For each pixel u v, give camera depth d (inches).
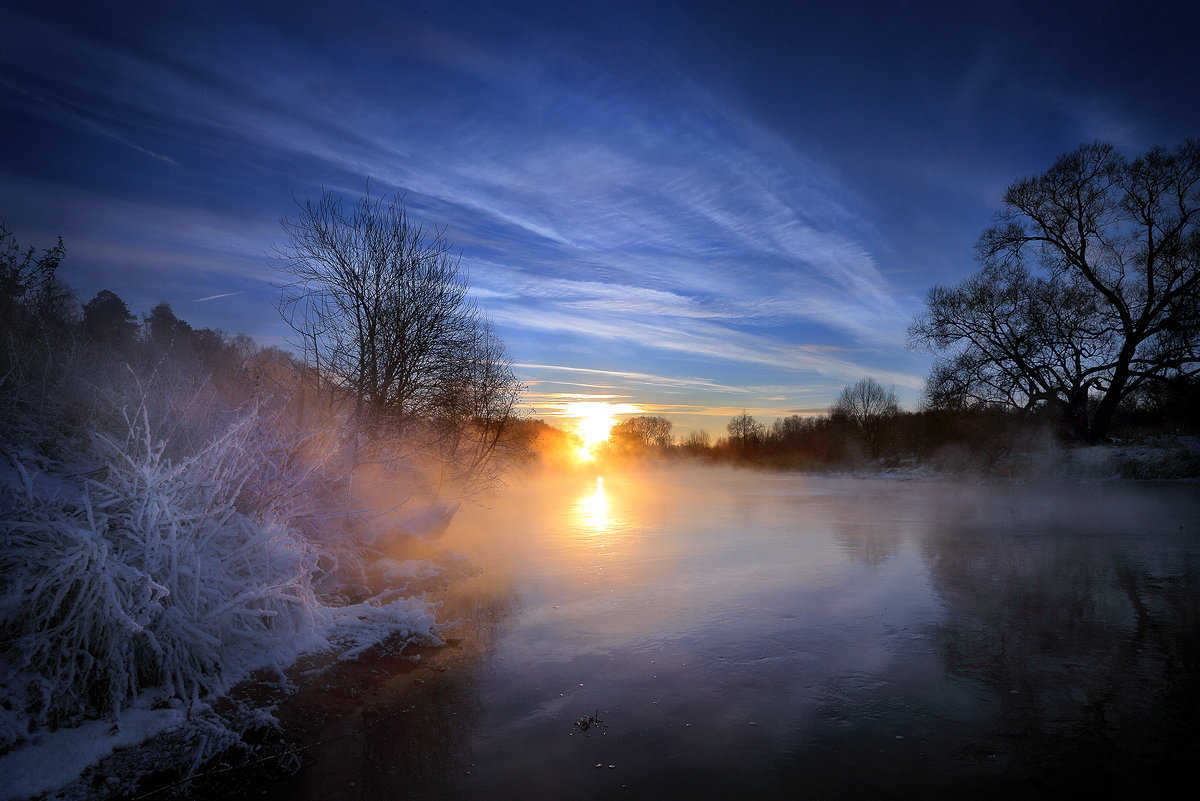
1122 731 192.2
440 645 279.9
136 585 199.8
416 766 178.2
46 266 410.9
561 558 490.9
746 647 275.7
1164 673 236.8
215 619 220.4
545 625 311.1
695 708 215.2
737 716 208.5
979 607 333.7
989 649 267.7
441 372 619.5
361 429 490.6
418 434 593.6
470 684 237.8
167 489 224.2
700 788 165.3
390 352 585.3
